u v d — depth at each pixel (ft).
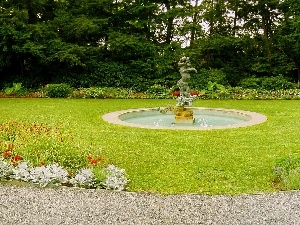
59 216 15.44
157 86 70.33
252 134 33.68
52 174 19.31
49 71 76.02
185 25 80.89
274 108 52.70
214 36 81.66
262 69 79.97
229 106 55.52
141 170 23.29
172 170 23.29
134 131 34.83
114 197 17.63
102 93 66.49
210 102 60.90
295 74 82.79
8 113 45.88
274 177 21.90
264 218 15.34
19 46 69.82
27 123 38.91
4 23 68.28
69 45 74.02
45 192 18.19
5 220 15.05
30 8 75.25
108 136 32.76
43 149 23.29
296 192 18.38
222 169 23.50
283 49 79.46
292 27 75.92
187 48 81.92
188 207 16.49
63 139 25.58
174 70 79.05
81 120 41.32
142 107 54.03
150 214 15.75
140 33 81.92
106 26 80.38
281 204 16.78
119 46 75.61
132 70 76.64
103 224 14.79
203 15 84.48
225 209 16.28
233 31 85.61
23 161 21.75
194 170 23.31
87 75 75.46
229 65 82.94
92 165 21.38
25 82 74.33
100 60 79.10
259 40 83.87
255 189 20.16
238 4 82.84
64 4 79.77
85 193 18.13
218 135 33.14
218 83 73.20
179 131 34.73
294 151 27.89
